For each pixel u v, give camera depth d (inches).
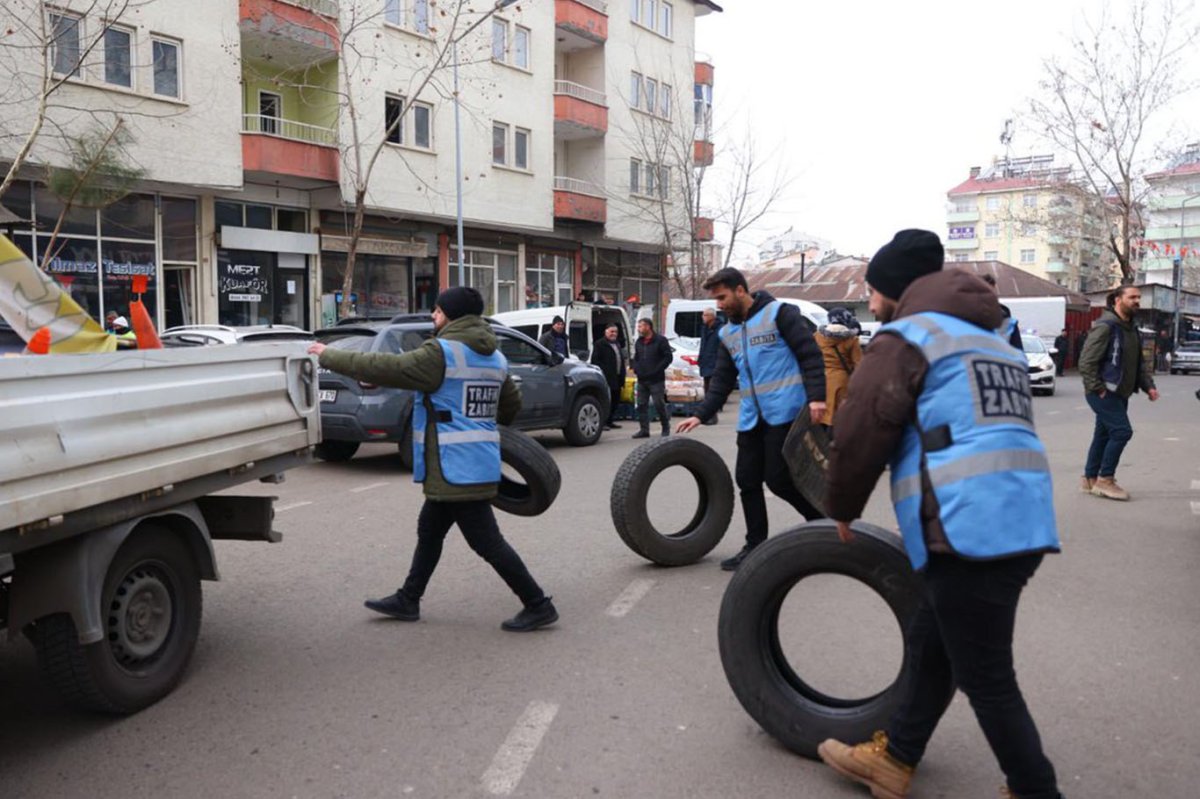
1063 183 1326.3
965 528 107.1
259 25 805.2
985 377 110.7
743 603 142.1
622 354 642.8
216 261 822.5
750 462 241.8
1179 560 256.5
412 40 960.9
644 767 137.0
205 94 766.5
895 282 124.4
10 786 132.6
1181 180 1834.4
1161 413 722.8
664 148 1323.8
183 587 169.3
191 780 134.0
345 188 885.8
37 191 689.6
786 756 140.6
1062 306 1382.9
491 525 195.2
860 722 134.3
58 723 154.5
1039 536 108.3
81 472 136.5
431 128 989.8
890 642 162.4
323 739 146.7
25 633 147.3
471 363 191.6
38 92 651.5
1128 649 185.5
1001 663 111.0
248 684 169.6
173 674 165.5
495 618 207.6
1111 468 347.9
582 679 171.2
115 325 673.0
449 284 1072.8
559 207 1163.3
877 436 112.0
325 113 916.0
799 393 230.5
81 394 136.6
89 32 681.0
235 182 794.2
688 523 264.4
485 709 157.8
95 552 144.7
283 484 386.6
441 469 189.3
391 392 410.6
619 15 1285.7
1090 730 148.2
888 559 133.3
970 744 144.3
